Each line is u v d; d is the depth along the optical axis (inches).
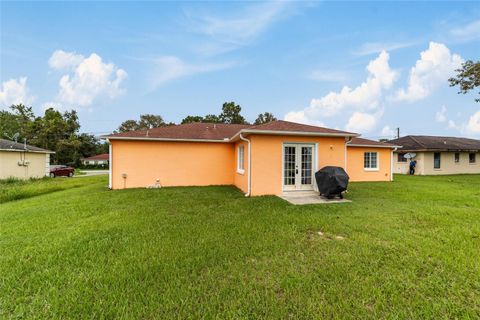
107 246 157.0
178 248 153.0
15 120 1502.2
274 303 96.5
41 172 756.6
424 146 788.6
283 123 406.0
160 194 358.0
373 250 148.6
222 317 89.5
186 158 465.4
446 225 199.2
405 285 109.9
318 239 169.2
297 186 371.6
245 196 342.3
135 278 116.5
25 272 124.4
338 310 93.4
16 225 207.6
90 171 1364.4
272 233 180.9
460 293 104.1
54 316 90.5
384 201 303.6
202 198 324.8
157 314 90.9
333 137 378.0
